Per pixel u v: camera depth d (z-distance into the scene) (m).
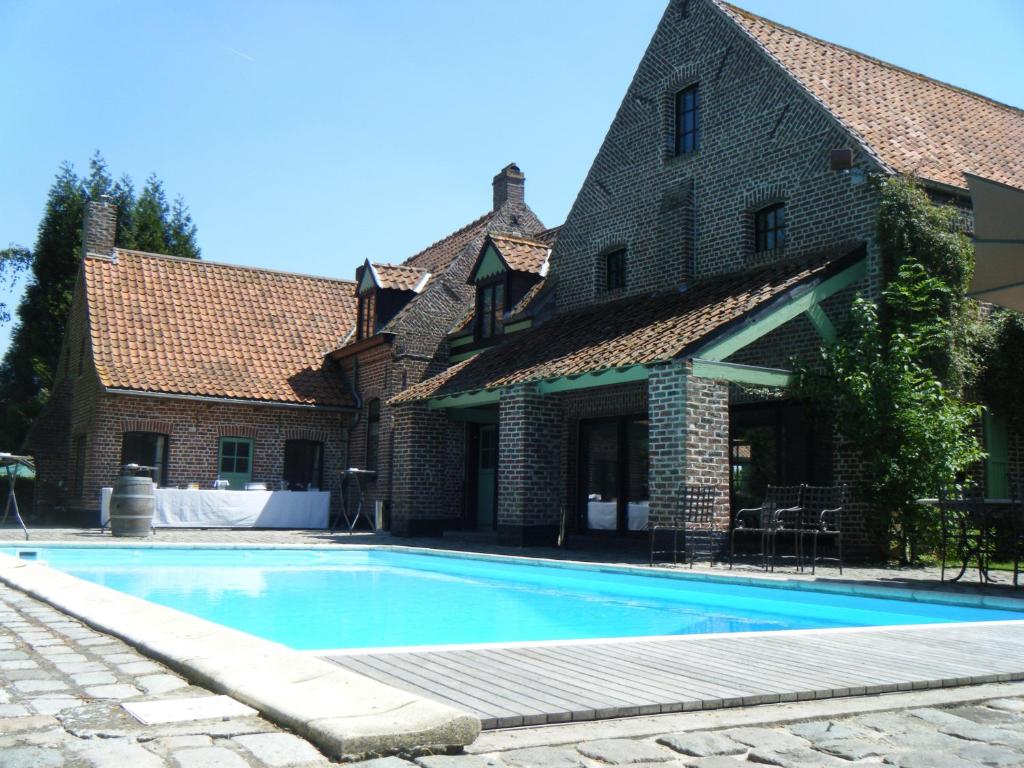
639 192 18.56
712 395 12.85
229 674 4.18
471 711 3.86
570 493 18.66
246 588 11.05
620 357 14.08
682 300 15.99
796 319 14.75
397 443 19.44
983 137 17.00
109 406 21.52
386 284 23.47
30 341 34.12
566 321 18.98
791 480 14.59
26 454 25.23
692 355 12.70
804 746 3.59
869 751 3.54
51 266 34.81
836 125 14.66
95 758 3.06
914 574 11.41
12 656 4.93
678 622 8.64
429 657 5.08
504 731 3.71
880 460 12.70
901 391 12.60
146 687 4.19
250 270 26.89
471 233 26.27
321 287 27.56
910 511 12.61
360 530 22.02
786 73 15.65
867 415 12.73
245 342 24.48
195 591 10.67
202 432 22.56
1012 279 8.56
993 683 4.85
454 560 13.49
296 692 3.85
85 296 24.11
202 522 21.02
